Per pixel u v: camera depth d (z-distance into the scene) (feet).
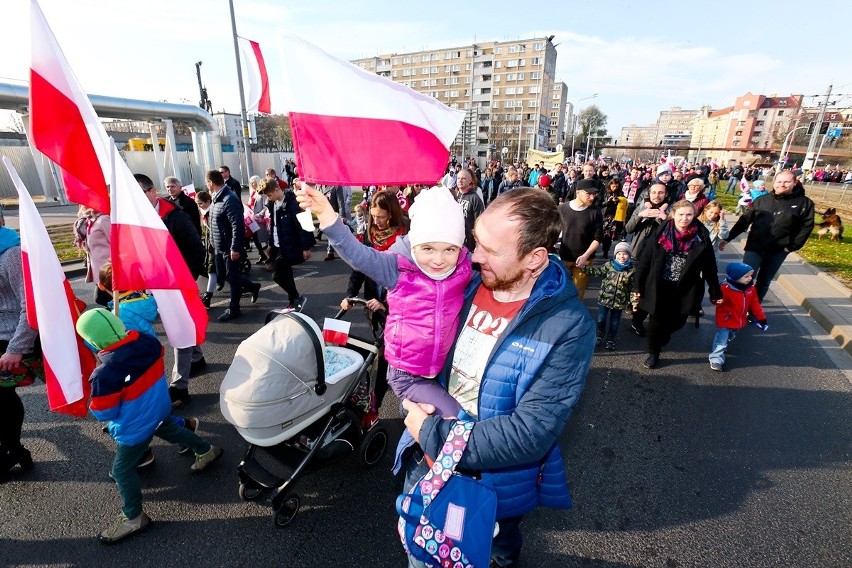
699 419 11.83
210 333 16.84
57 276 7.79
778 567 7.50
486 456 4.03
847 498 9.08
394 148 6.18
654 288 13.66
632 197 41.11
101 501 8.77
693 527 8.32
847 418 11.96
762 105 337.31
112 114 58.13
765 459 10.27
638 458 10.27
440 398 4.65
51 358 7.83
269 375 7.52
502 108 281.33
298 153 5.70
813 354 15.94
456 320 4.75
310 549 7.77
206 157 72.23
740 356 15.75
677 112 599.98
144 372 7.50
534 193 3.98
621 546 7.90
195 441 9.30
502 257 3.92
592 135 307.78
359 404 9.53
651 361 14.75
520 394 4.18
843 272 26.48
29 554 7.59
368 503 8.81
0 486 9.07
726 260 30.99
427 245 4.31
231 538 7.97
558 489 4.98
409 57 303.07
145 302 9.45
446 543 4.09
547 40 262.47
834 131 137.39
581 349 4.04
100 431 10.88
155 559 7.53
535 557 7.66
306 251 18.51
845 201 75.31
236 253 17.38
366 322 17.98
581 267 15.92
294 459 8.43
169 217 14.84
